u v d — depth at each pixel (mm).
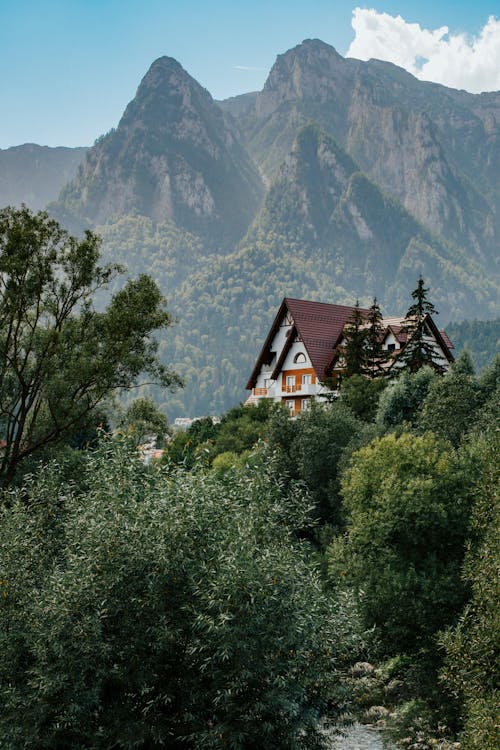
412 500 19359
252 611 12367
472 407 31766
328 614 13742
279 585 12883
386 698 21094
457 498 19609
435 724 18672
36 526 15430
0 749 12656
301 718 13422
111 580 13109
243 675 12281
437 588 18328
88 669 13203
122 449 15609
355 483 21875
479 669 12625
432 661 18594
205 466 16125
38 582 14406
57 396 35000
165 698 13281
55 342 35000
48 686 12422
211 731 12719
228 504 14508
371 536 20047
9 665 13398
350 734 19219
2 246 34344
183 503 13539
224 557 12906
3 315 35281
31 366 36906
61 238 35719
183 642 13461
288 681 12852
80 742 13391
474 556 15453
